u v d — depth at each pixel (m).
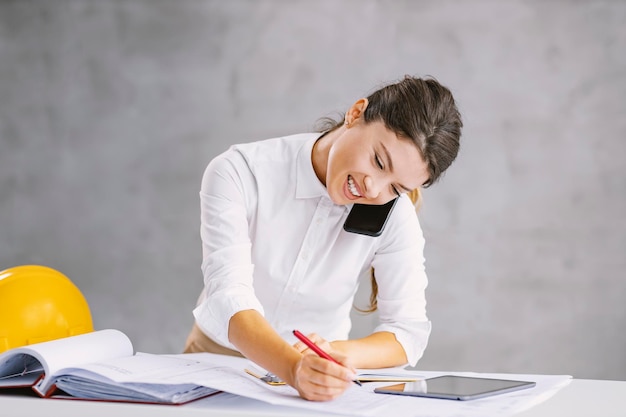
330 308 1.54
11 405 0.99
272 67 3.61
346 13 3.53
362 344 1.37
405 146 1.24
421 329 1.46
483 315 3.35
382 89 1.33
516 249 3.33
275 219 1.46
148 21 3.76
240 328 1.12
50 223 3.84
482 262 3.36
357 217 1.43
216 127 3.67
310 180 1.44
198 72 3.70
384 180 1.27
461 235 3.38
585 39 3.29
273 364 1.04
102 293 3.76
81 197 3.81
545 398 1.01
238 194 1.41
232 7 3.66
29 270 1.41
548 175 3.31
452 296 3.38
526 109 3.34
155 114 3.74
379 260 1.52
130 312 3.72
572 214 3.29
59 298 1.43
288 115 3.59
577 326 3.27
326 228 1.47
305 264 1.48
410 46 3.45
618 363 3.23
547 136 3.32
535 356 3.30
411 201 1.58
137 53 3.77
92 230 3.79
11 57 3.91
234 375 1.08
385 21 3.48
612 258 3.25
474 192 3.37
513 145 3.34
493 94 3.37
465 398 0.97
